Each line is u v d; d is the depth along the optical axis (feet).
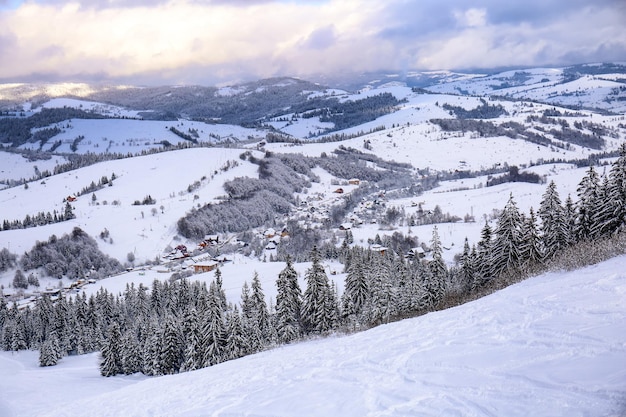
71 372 275.39
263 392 54.29
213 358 198.29
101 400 75.00
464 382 41.39
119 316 372.38
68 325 362.94
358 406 41.65
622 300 55.88
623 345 40.86
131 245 632.38
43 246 579.07
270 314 236.22
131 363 261.24
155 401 64.90
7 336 380.17
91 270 570.05
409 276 254.27
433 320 73.97
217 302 205.98
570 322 51.44
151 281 506.07
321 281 196.85
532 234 167.43
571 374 37.06
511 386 37.70
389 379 47.50
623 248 88.22
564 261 98.22
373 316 190.39
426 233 575.79
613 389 32.19
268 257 582.35
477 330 58.75
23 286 525.75
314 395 47.88
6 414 156.66
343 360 60.85
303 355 74.59
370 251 434.71
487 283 169.07
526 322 56.08
